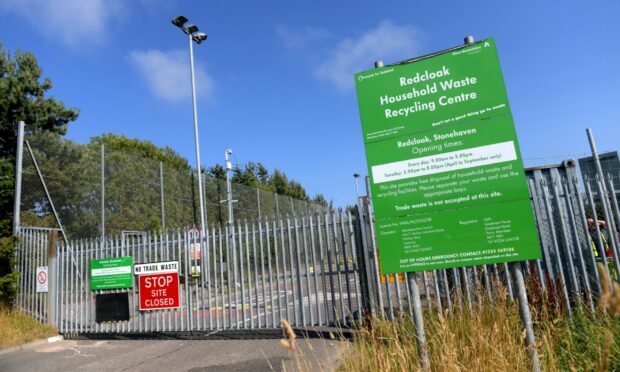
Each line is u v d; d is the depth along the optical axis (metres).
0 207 12.84
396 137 4.11
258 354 7.09
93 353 8.28
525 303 3.67
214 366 6.62
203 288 9.52
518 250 3.70
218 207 22.95
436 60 4.08
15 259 11.46
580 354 4.24
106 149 16.41
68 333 10.36
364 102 4.24
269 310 11.27
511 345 3.60
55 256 10.90
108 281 10.12
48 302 10.61
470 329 4.13
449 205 3.91
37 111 19.25
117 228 16.14
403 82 4.14
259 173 50.94
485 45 3.97
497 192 3.80
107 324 10.11
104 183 15.98
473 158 3.88
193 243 9.73
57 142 14.30
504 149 3.82
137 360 7.47
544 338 3.79
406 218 4.00
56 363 7.64
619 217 6.66
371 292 7.52
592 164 9.80
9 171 13.12
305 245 8.48
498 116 3.87
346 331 7.82
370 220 7.72
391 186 4.07
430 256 3.91
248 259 9.09
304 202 33.38
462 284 6.78
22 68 19.64
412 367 3.86
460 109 3.96
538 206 7.20
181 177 20.55
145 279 9.80
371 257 7.64
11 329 9.62
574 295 6.55
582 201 6.85
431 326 4.96
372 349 4.46
